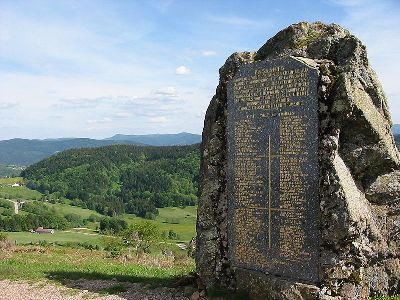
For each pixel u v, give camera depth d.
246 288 9.93
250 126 10.07
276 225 9.60
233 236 10.39
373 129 9.15
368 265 9.36
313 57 9.82
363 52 9.43
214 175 10.84
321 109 9.04
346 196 8.67
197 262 10.88
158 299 10.66
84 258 21.83
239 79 10.32
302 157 9.20
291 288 9.00
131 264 18.22
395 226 9.81
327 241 8.91
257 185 9.95
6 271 13.55
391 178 9.62
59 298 10.94
